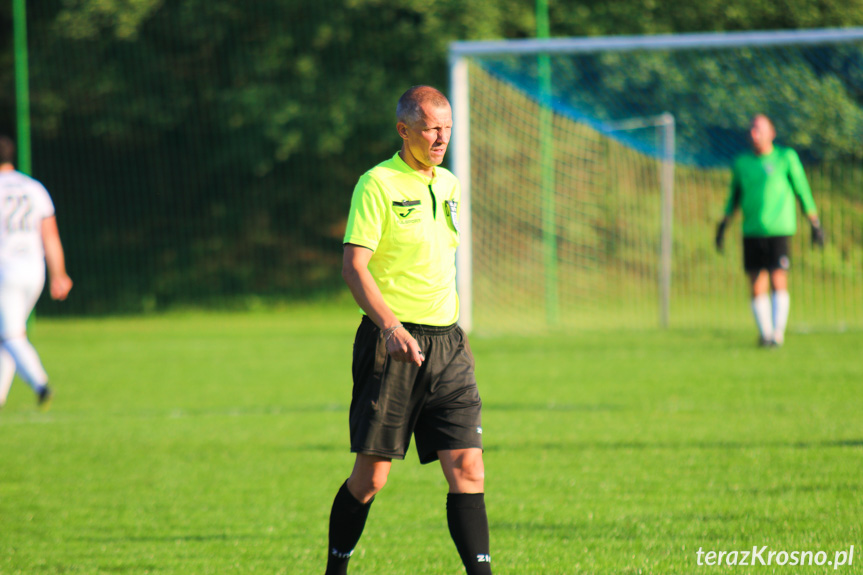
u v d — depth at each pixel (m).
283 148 68.38
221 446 23.45
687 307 56.19
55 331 58.78
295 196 80.94
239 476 20.17
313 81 68.75
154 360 42.41
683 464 19.47
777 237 36.81
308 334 53.12
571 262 59.78
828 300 54.66
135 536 15.73
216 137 75.56
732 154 62.44
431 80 68.75
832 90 58.56
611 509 16.36
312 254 81.12
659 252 60.50
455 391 11.78
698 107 62.22
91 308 76.62
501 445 22.09
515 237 57.53
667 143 50.66
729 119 61.50
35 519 16.94
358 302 11.27
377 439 11.57
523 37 67.06
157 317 70.94
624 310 56.06
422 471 20.34
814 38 42.41
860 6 59.78
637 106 63.28
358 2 66.56
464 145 46.94
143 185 81.38
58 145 81.88
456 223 12.12
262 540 15.36
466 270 48.16
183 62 73.81
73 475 20.59
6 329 28.00
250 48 71.12
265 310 73.69
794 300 55.16
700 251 60.50
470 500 11.52
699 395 27.78
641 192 61.44
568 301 58.38
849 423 22.84
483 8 65.75
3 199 27.33
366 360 11.75
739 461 19.45
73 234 82.19
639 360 35.94
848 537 14.11
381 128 69.25
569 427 23.94
